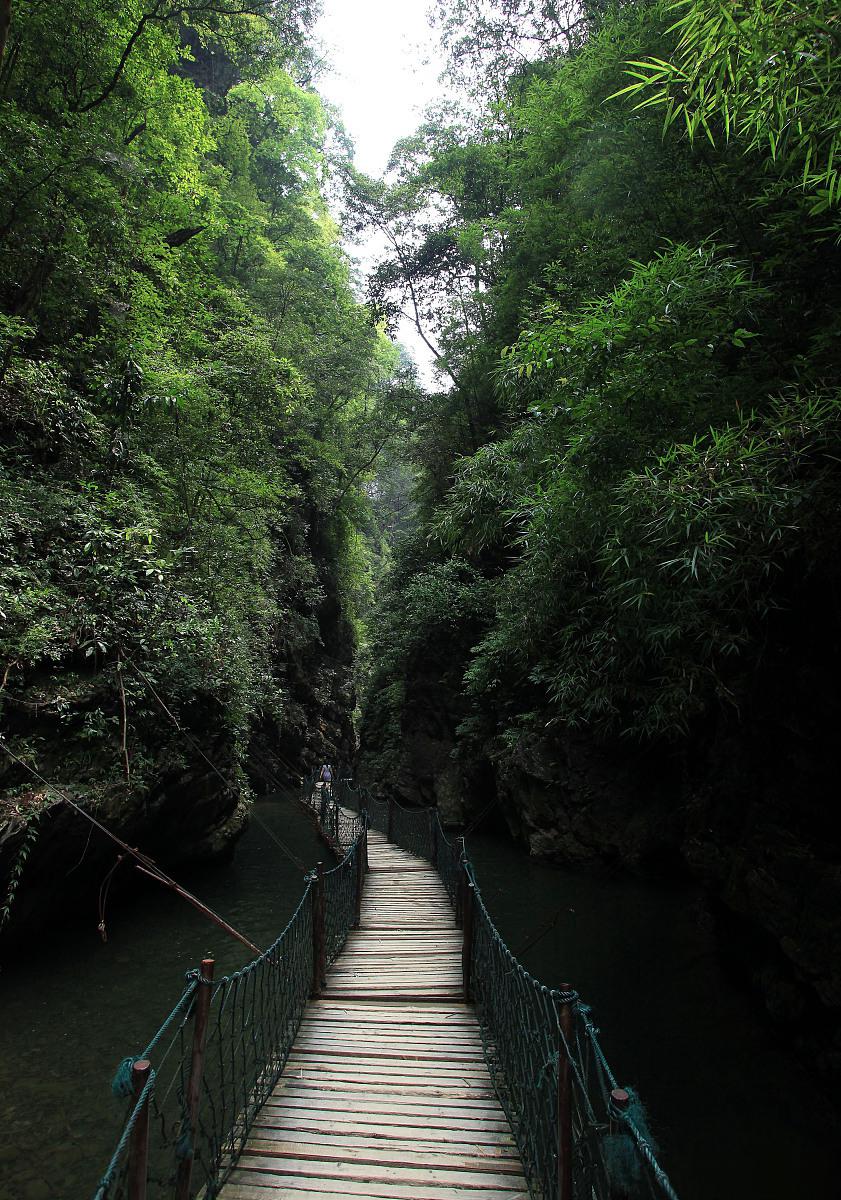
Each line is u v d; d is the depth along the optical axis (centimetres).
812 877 432
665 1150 371
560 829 988
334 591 2561
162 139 1180
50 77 978
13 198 775
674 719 554
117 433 829
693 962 620
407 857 1173
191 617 770
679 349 327
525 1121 296
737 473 294
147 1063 194
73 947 622
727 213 452
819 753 444
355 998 507
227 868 975
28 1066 430
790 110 256
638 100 580
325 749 2289
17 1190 325
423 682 1605
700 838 619
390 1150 303
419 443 1966
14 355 756
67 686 624
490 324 1508
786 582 442
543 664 751
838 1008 389
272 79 1995
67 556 669
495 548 1522
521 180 1016
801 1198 337
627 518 334
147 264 1068
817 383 324
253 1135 317
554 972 609
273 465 1241
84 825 598
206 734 849
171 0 1148
